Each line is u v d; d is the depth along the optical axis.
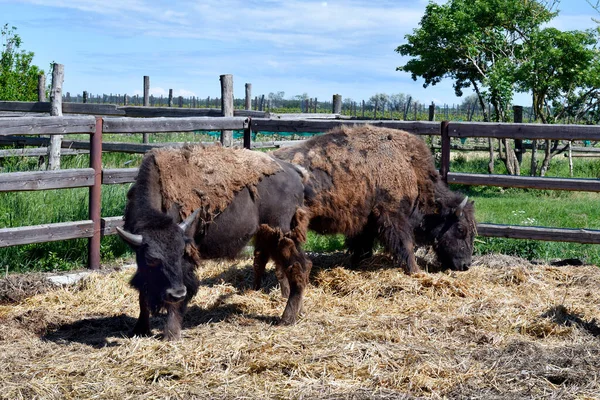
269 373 4.44
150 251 4.71
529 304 6.27
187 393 4.14
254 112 14.30
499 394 4.16
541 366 4.53
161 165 5.25
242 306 6.29
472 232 7.54
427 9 19.03
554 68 16.61
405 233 7.28
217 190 5.45
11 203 8.29
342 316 5.95
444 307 6.18
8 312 5.95
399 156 7.34
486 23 18.61
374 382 4.33
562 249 8.72
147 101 20.47
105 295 6.52
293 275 5.86
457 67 19.64
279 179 5.88
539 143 19.02
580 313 5.99
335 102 19.55
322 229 7.17
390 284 6.74
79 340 5.33
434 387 4.27
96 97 56.44
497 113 17.83
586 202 13.99
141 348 4.82
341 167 7.06
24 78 19.36
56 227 7.04
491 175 8.23
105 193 8.83
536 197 14.93
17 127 6.69
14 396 4.04
